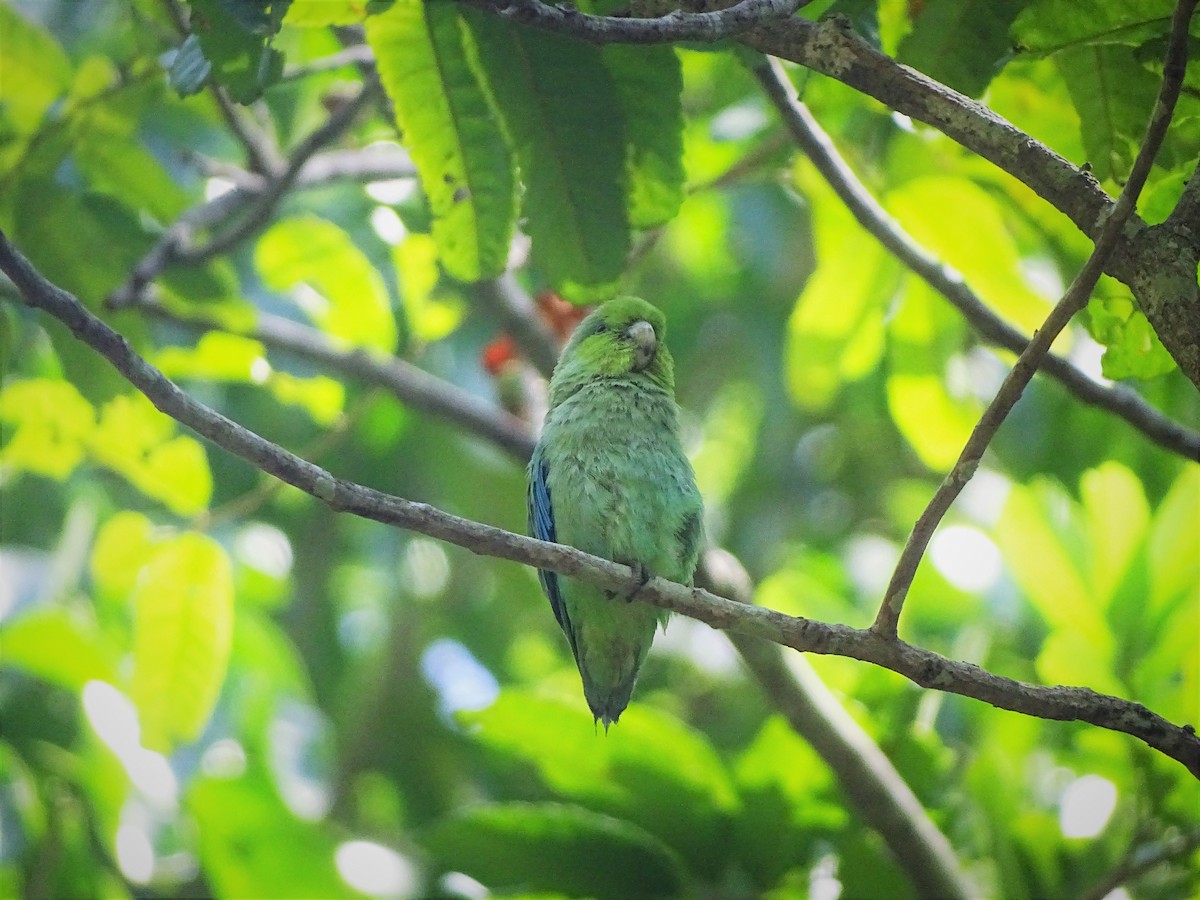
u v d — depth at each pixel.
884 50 8.20
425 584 18.03
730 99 13.24
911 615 13.42
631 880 9.80
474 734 10.05
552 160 8.09
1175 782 9.52
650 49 7.62
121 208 10.93
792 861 9.91
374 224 12.66
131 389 10.99
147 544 11.09
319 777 14.45
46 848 12.41
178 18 10.41
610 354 9.84
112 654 12.36
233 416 16.02
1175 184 7.42
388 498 6.30
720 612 6.61
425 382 11.99
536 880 9.86
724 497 18.02
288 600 16.98
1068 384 9.26
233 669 14.05
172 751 11.95
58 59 11.06
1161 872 9.91
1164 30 7.12
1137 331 7.31
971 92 7.70
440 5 7.50
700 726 17.17
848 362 12.51
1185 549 10.62
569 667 18.22
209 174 12.18
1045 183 6.12
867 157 10.80
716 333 17.98
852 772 9.77
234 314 11.43
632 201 8.25
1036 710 6.37
